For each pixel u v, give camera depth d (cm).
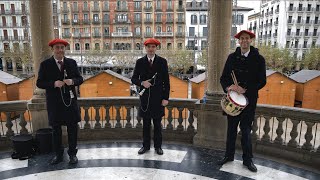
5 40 4734
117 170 455
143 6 4962
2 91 1277
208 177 433
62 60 452
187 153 525
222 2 498
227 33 513
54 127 466
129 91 1343
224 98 451
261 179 428
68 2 4853
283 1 5312
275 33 5588
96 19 4966
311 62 4509
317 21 5403
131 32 5016
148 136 525
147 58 489
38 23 514
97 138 600
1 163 479
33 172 446
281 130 506
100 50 4597
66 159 496
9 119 549
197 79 1448
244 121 448
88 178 429
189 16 4962
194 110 573
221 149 543
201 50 4806
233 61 440
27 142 495
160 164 478
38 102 538
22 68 4403
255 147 531
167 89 496
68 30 4941
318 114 455
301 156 482
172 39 5025
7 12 4678
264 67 427
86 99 586
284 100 1475
